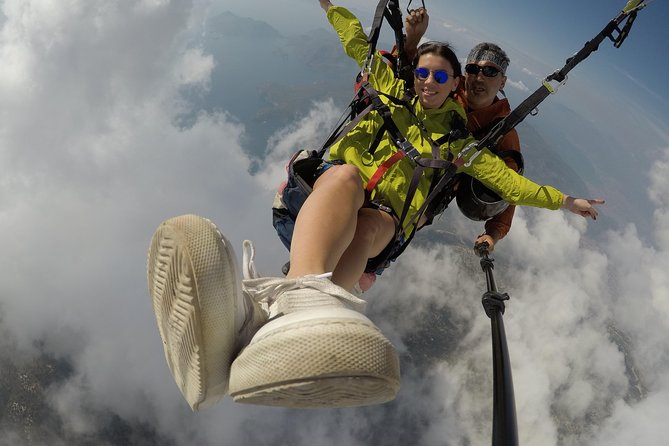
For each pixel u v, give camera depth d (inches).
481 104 80.5
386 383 27.1
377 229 56.4
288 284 34.3
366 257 53.3
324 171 56.9
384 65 72.4
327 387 26.3
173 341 33.1
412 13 75.8
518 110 64.4
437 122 68.1
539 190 65.6
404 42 76.5
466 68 79.3
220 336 30.5
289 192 57.7
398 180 63.1
